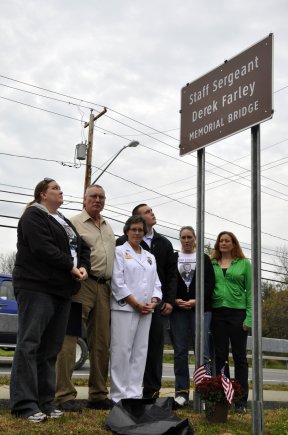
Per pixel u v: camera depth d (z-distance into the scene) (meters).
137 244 5.50
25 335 4.49
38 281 4.53
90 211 5.36
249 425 4.91
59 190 4.89
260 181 4.68
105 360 5.24
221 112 5.22
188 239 6.18
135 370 5.32
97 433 4.22
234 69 5.08
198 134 5.54
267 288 45.16
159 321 5.75
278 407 6.28
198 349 5.31
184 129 5.79
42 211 4.64
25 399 4.43
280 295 43.22
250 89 4.85
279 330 42.28
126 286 5.28
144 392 5.70
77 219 5.38
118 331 5.25
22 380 4.45
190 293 6.02
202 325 5.34
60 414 4.68
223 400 4.92
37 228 4.52
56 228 4.67
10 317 10.01
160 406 4.52
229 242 6.04
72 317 5.16
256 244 4.59
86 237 5.27
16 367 4.49
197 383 5.08
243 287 5.93
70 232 4.89
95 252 5.23
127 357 5.25
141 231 5.47
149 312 5.36
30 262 4.56
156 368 5.71
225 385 4.92
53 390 4.75
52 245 4.53
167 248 5.99
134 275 5.32
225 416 4.95
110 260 5.29
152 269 5.47
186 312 6.01
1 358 11.55
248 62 4.91
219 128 5.23
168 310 5.82
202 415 5.21
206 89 5.47
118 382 5.21
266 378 11.88
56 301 4.67
